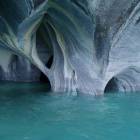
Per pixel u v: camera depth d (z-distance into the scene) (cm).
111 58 983
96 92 1014
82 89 1030
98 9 889
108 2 881
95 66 986
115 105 891
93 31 928
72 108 852
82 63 1007
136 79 1097
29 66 1441
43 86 1283
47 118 759
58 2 889
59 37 1023
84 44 974
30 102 934
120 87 1116
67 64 1048
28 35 994
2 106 883
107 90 1125
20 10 899
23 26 946
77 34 967
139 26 958
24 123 719
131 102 934
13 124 712
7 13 940
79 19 923
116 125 707
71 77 1050
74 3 882
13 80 1476
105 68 984
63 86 1068
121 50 981
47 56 1284
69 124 712
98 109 847
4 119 750
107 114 795
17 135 641
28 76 1451
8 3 906
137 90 1118
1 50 1423
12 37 1012
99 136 638
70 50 1023
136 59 1015
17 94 1078
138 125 708
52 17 966
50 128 684
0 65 1470
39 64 1087
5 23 980
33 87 1254
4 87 1259
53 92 1085
